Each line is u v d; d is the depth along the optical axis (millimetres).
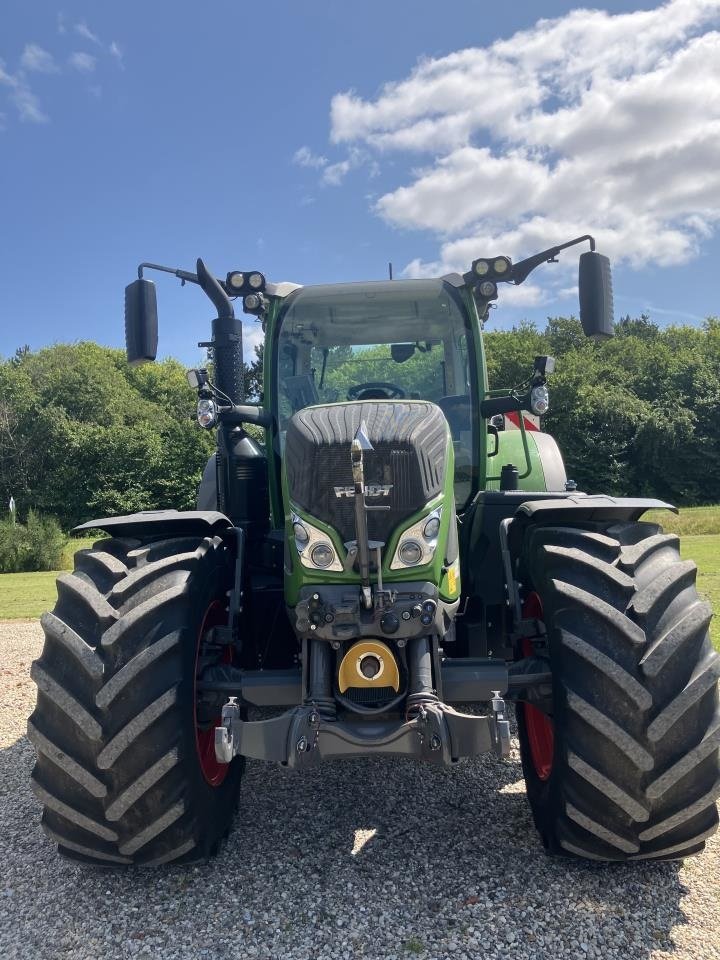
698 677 2379
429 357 3979
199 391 3488
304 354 4016
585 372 48406
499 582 3492
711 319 69812
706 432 46406
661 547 2719
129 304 3512
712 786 2408
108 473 44344
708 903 2453
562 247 3561
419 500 2641
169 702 2461
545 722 3100
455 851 2838
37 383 53344
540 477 4828
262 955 2252
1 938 2414
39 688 2482
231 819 3020
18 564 21125
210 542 2961
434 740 2395
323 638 2592
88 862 2654
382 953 2234
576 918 2379
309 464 2689
